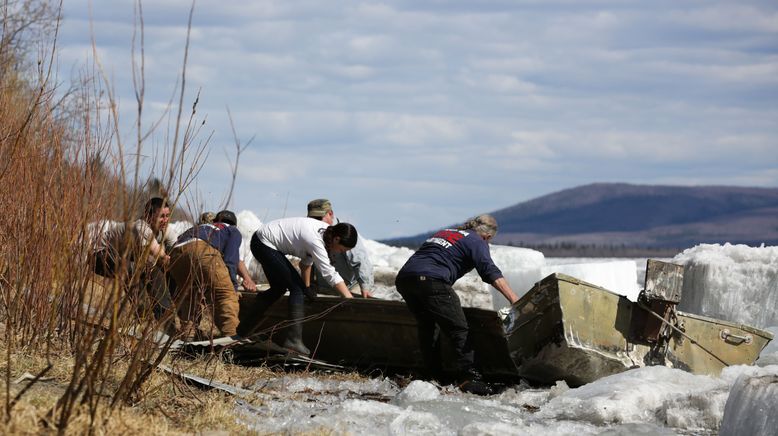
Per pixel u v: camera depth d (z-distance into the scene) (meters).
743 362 15.40
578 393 13.12
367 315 16.34
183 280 15.16
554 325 14.30
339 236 16.53
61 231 11.91
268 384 13.49
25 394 9.89
